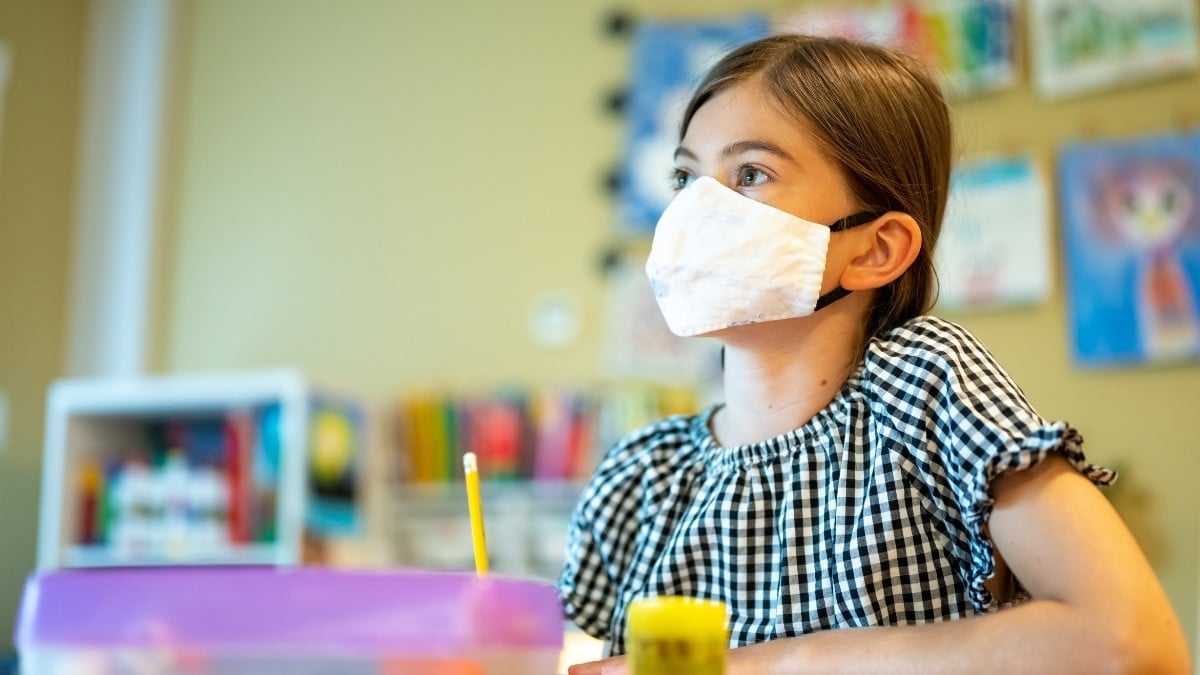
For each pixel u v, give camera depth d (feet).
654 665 1.98
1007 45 8.95
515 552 9.07
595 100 10.11
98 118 11.34
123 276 10.97
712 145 3.29
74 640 2.03
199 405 8.92
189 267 10.98
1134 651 2.29
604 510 3.42
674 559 3.16
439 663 1.93
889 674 2.50
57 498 8.91
